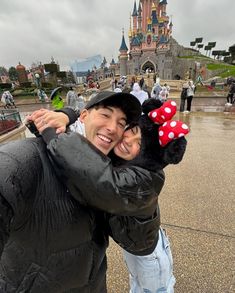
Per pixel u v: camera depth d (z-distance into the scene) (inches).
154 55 2827.3
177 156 35.6
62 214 33.0
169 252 67.9
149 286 63.3
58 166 31.0
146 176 34.4
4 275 36.0
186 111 505.0
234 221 123.9
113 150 39.6
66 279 37.9
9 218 28.0
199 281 89.1
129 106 35.9
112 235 45.3
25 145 31.8
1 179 26.8
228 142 276.8
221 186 164.6
